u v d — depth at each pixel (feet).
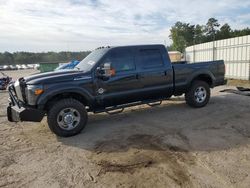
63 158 13.66
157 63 21.03
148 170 11.73
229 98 27.96
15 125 20.94
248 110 21.81
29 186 10.81
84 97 17.88
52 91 16.48
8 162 13.37
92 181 11.03
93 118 22.13
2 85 56.29
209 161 12.37
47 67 125.70
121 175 11.41
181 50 172.24
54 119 16.56
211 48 62.13
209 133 16.34
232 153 13.16
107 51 18.89
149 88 20.63
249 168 11.50
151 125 18.89
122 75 19.13
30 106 16.75
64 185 10.80
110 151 14.24
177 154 13.34
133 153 13.75
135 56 19.98
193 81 23.50
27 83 16.53
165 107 24.76
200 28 176.24
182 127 17.94
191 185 10.30
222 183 10.35
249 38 47.70
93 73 18.06
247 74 48.98
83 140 16.43
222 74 25.12
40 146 15.71
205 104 23.88
